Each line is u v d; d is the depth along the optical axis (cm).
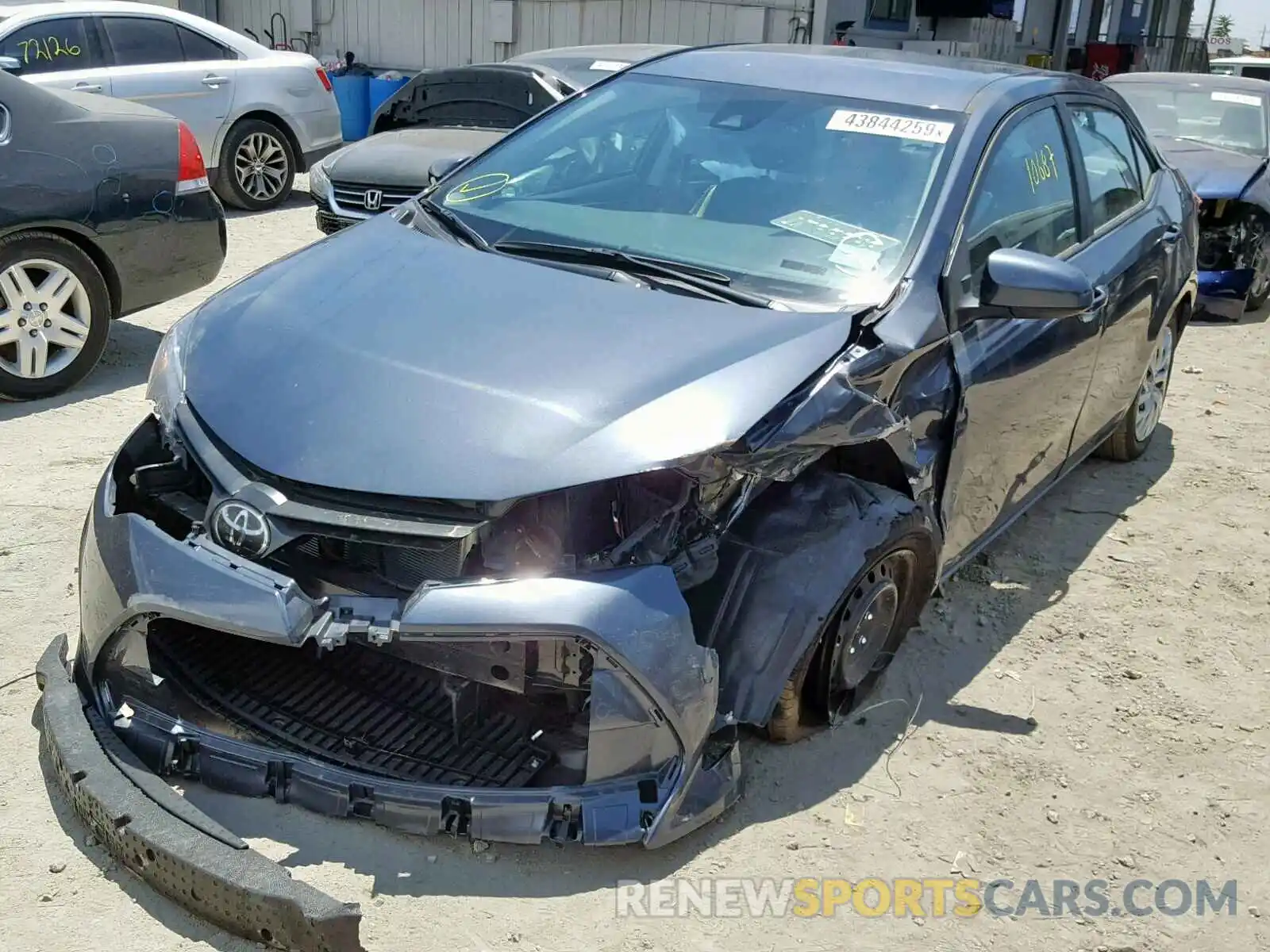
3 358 535
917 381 321
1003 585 439
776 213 355
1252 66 2112
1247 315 877
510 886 270
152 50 929
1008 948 267
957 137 366
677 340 293
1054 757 338
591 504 267
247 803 285
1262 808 324
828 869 285
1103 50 1977
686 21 1326
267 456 269
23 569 389
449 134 804
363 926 254
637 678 255
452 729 288
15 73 841
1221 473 568
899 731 341
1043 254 397
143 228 565
